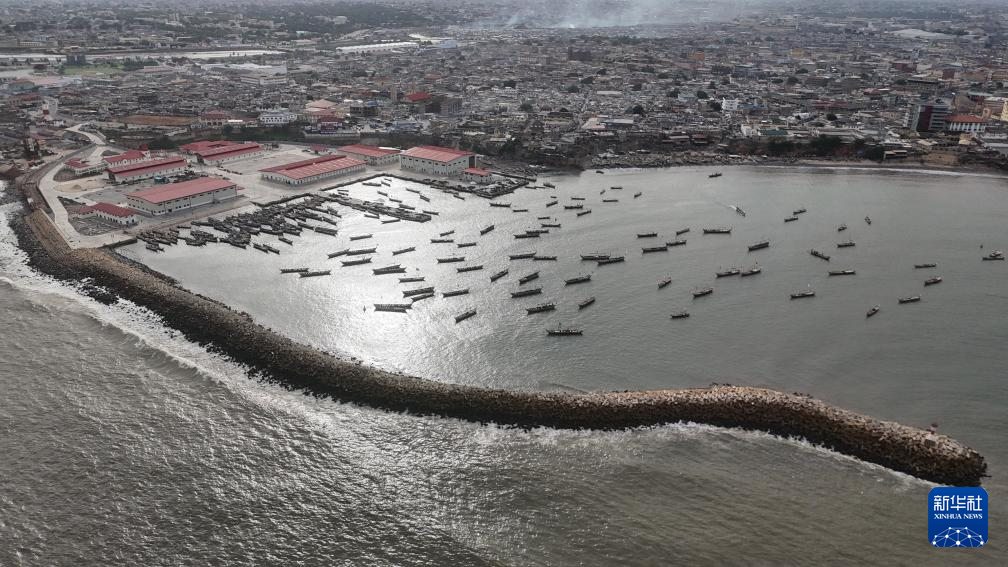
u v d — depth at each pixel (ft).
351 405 424.46
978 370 470.39
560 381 451.12
